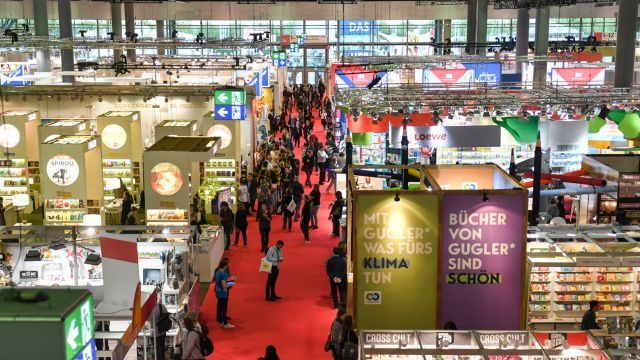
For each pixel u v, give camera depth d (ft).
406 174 43.93
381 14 135.85
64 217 56.65
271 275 45.75
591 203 51.37
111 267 31.96
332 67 89.15
